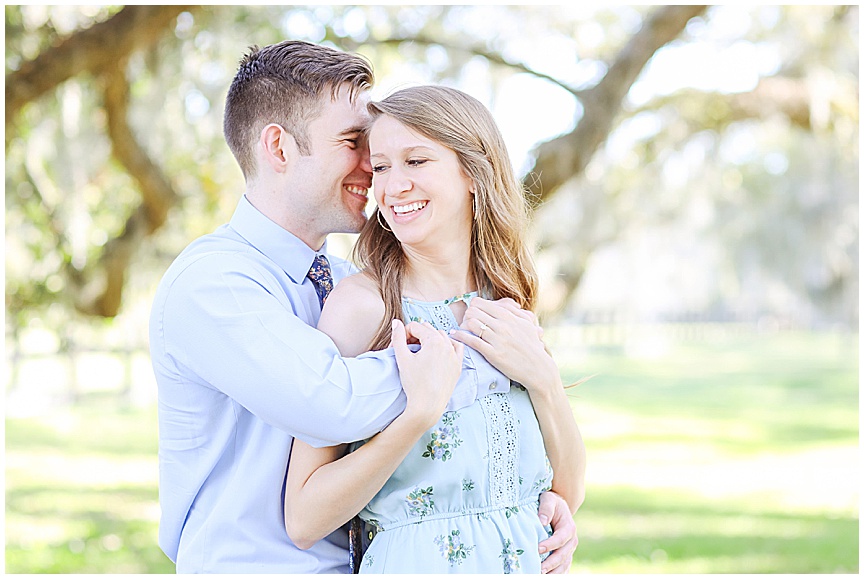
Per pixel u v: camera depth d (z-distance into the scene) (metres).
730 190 11.45
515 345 1.81
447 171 1.81
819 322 32.62
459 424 1.77
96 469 10.11
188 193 6.54
